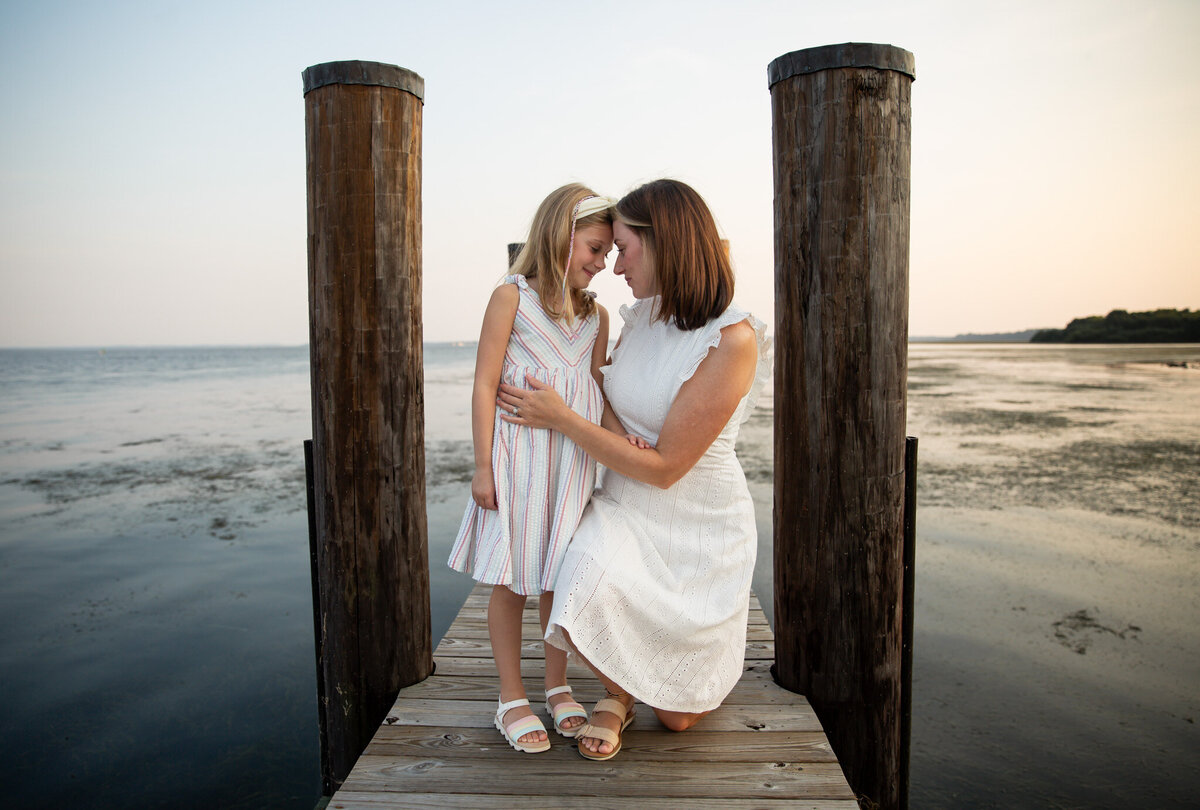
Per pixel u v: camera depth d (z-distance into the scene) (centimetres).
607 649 171
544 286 189
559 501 184
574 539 180
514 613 197
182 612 505
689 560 184
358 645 226
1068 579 543
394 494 224
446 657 256
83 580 570
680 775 178
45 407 1994
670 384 179
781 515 221
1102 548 615
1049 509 742
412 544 230
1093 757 325
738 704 215
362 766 183
